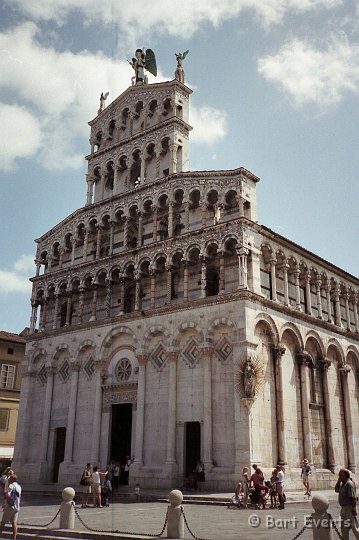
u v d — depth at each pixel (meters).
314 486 43.19
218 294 43.00
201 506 32.94
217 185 47.56
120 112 59.88
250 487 33.25
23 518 28.55
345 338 54.06
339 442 48.94
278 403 42.34
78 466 48.03
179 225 49.69
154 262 48.75
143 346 46.50
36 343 56.38
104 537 22.23
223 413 40.53
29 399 55.12
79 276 55.19
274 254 46.91
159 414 44.16
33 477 51.22
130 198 53.78
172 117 53.41
